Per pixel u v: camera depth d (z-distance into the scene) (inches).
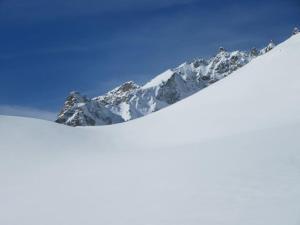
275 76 2411.4
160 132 2210.9
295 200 716.7
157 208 778.2
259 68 2667.3
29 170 1476.4
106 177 1113.4
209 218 692.7
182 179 932.6
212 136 1857.8
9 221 844.0
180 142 1932.8
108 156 1569.9
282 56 2674.7
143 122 2506.2
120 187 971.3
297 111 1815.9
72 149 1882.4
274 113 1886.1
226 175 897.5
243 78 2645.2
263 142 1121.4
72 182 1127.6
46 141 1953.7
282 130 1218.6
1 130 2009.1
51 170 1412.4
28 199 1010.7
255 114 1963.6
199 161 1059.3
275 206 703.1
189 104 2603.3
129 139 2193.7
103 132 2358.5
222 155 1072.2
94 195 944.9
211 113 2230.6
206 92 2746.1
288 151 993.5
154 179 983.0
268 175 855.7
